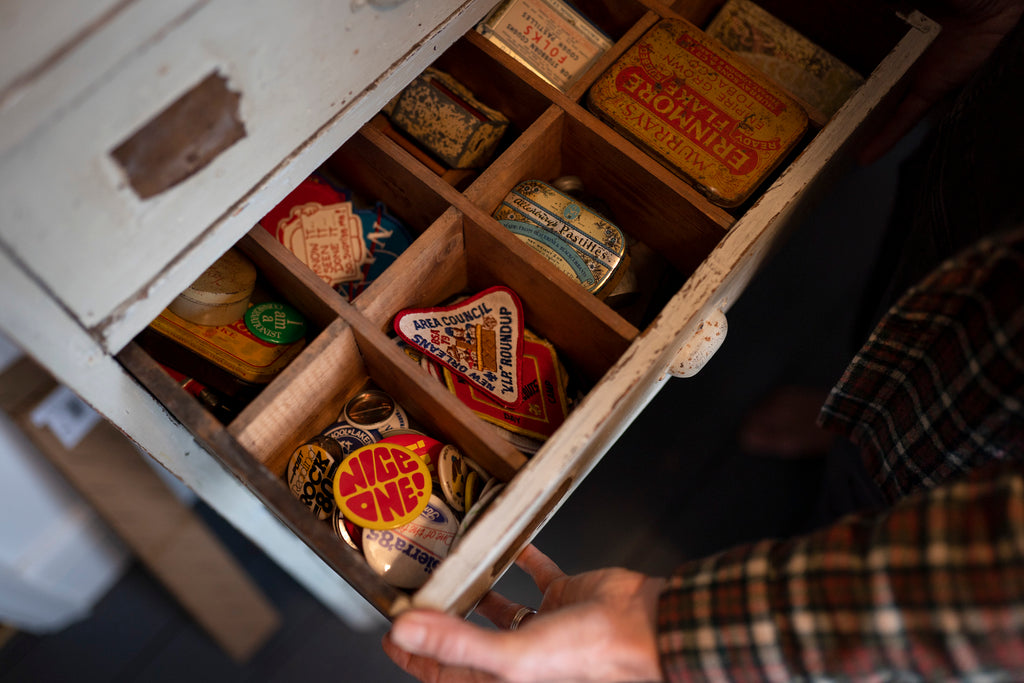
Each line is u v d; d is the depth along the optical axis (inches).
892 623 19.9
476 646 23.4
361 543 31.1
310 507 31.9
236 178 25.1
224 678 60.7
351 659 61.5
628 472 62.7
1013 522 18.3
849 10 37.7
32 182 18.8
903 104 46.4
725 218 33.6
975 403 24.6
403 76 30.0
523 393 34.4
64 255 21.0
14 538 52.6
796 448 62.4
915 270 34.9
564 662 24.9
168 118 21.0
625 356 28.8
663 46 36.4
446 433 33.0
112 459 51.6
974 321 23.7
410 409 34.0
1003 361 22.8
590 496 62.0
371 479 31.3
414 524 30.8
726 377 65.2
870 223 70.0
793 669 21.9
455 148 36.3
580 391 37.0
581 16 37.7
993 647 18.8
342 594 52.1
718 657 22.8
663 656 23.8
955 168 31.5
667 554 60.7
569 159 37.9
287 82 24.2
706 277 30.1
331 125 27.7
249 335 33.0
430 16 28.8
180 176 22.7
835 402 31.5
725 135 34.9
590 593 27.2
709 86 35.7
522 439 33.7
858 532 21.3
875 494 45.3
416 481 31.4
